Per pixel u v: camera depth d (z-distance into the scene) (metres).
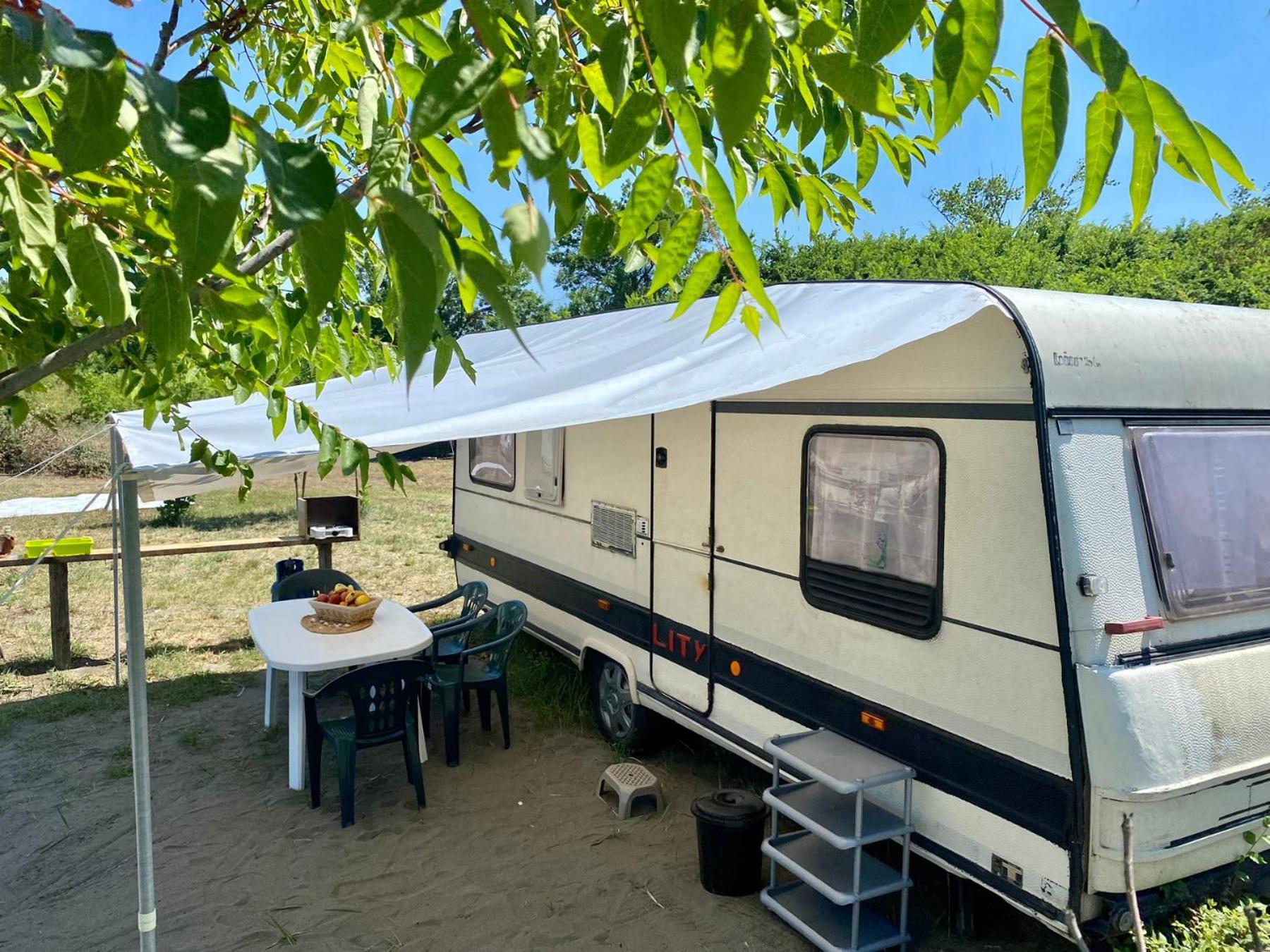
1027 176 1.07
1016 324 3.13
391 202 0.88
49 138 1.66
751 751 4.47
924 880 4.14
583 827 4.82
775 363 3.34
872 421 3.76
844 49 1.74
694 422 4.86
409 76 1.31
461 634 6.93
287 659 4.96
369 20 1.00
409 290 0.89
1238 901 3.21
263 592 10.10
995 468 3.23
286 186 0.90
